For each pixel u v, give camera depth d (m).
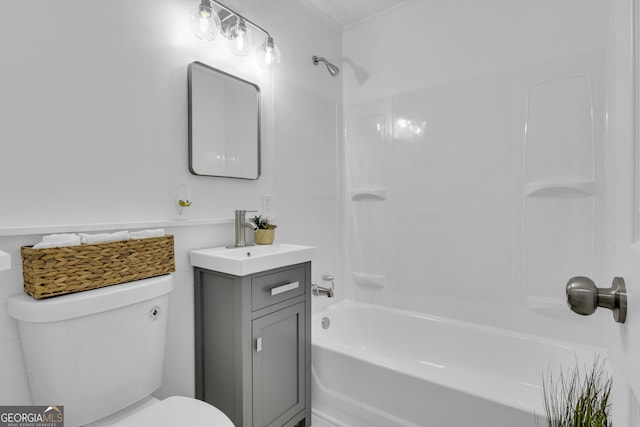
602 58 1.71
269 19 2.03
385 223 2.46
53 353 0.96
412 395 1.46
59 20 1.16
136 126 1.38
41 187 1.13
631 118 0.42
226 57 1.76
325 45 2.49
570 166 1.79
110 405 1.06
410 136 2.34
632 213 0.41
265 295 1.45
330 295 2.15
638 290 0.36
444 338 2.14
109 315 1.06
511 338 1.92
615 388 0.52
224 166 1.73
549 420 1.14
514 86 1.95
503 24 1.99
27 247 1.03
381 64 2.47
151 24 1.43
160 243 1.28
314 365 1.80
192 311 1.56
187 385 1.54
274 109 2.06
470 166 2.11
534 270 1.90
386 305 2.46
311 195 2.35
